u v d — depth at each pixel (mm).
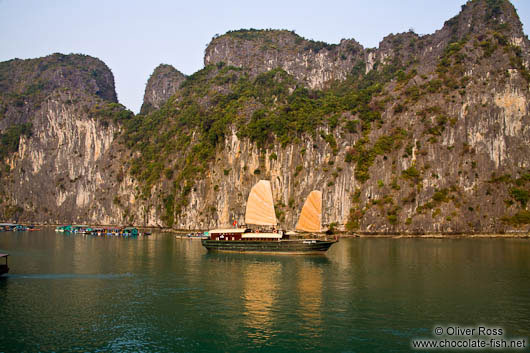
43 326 37125
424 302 44531
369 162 143875
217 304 43500
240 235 81750
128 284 52000
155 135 196000
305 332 36125
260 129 152750
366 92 162375
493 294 47625
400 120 149875
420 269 62938
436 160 142000
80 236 129875
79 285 51344
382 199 139250
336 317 39688
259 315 40062
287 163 149250
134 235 135875
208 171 158375
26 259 72000
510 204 134000
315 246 77438
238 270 61406
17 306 42469
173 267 63812
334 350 32750
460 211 134375
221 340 34469
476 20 178125
